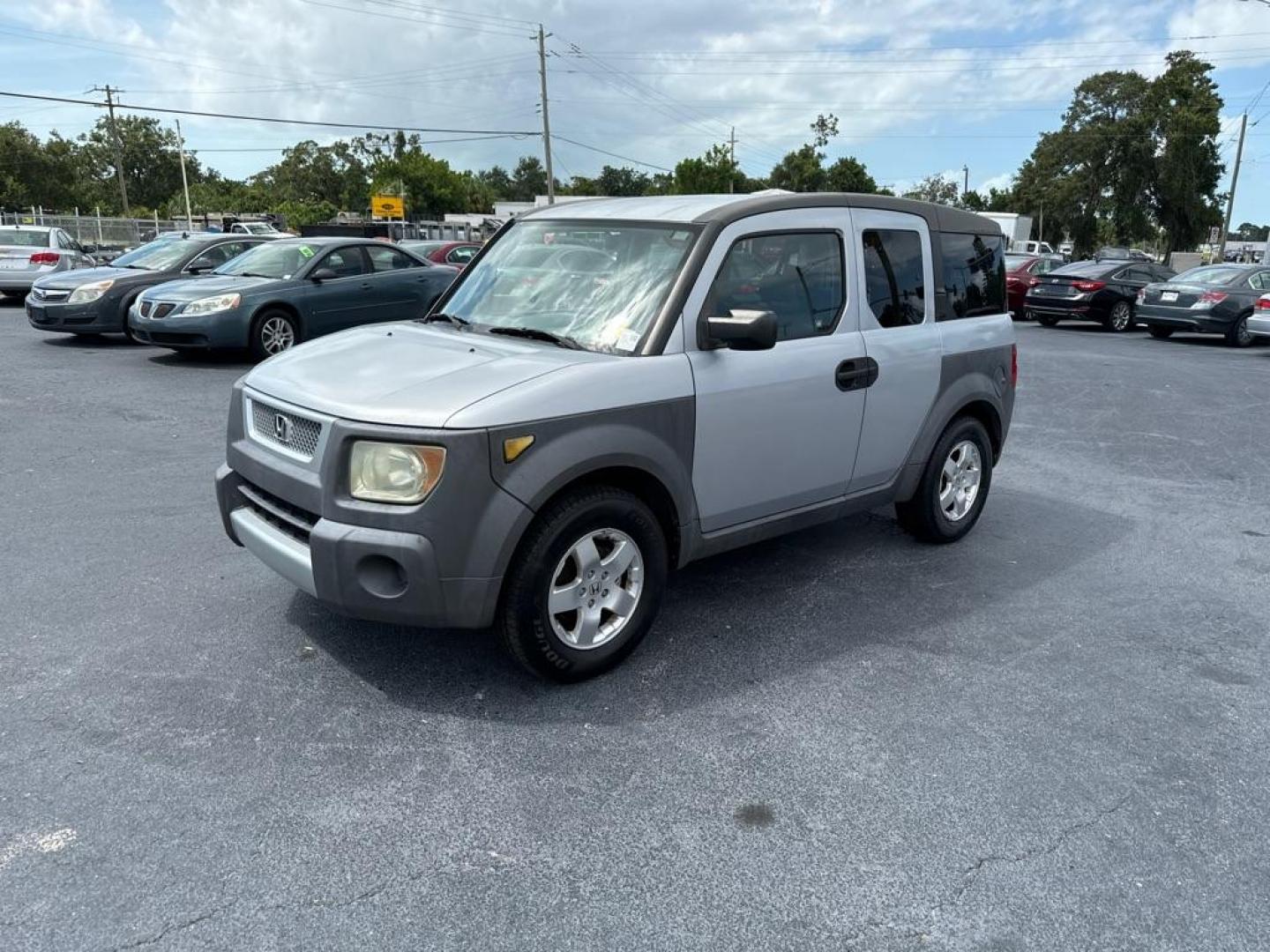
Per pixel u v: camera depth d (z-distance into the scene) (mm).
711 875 2670
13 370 10391
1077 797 3105
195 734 3271
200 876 2586
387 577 3264
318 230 43875
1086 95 61625
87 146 94500
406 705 3510
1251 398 11031
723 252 3965
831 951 2406
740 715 3541
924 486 5215
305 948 2352
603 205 4582
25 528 5312
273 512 3621
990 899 2617
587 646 3674
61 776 3006
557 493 3445
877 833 2881
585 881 2629
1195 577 5207
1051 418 9609
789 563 5191
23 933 2354
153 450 7105
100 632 4027
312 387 3557
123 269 12906
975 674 3947
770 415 4113
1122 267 19891
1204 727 3588
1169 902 2633
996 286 5578
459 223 59031
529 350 3771
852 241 4578
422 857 2699
